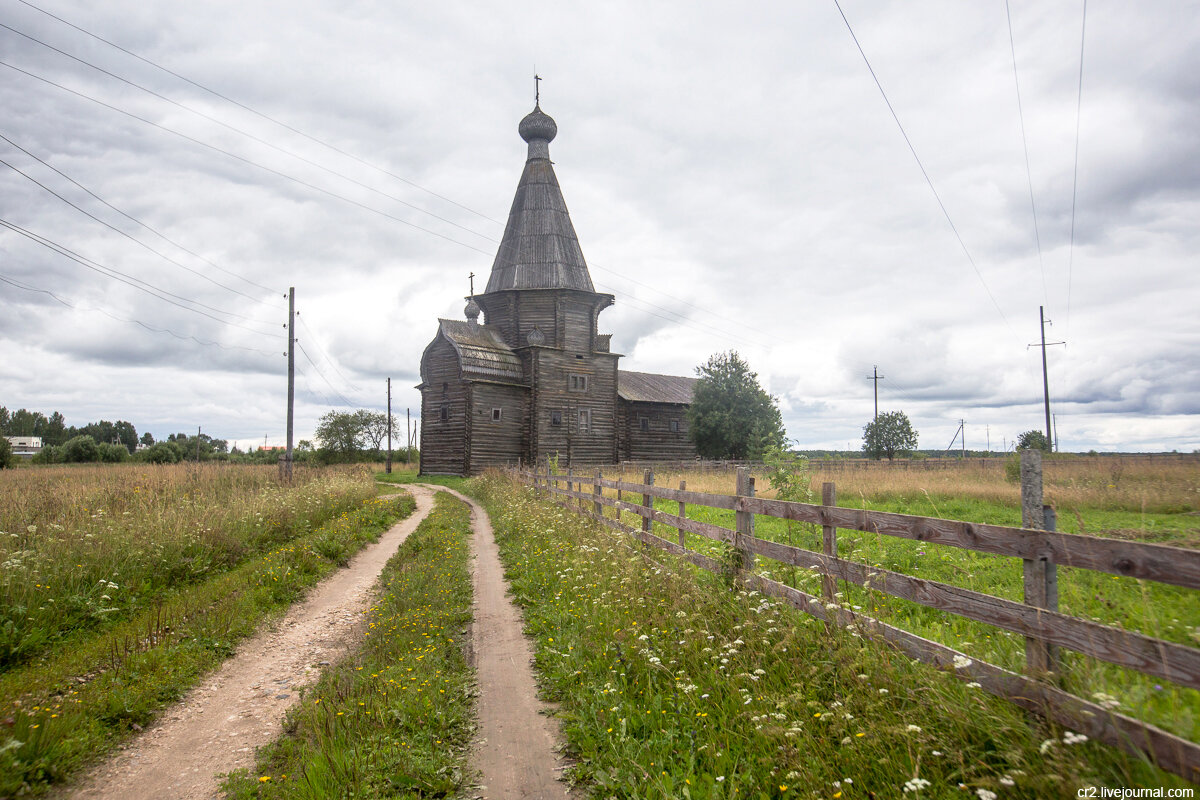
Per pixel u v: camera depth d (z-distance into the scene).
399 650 6.93
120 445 66.19
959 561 8.61
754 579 6.38
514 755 4.66
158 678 6.42
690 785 3.83
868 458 51.72
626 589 7.39
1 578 7.91
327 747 4.64
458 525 16.89
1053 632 3.33
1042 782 2.98
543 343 43.47
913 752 3.54
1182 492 15.22
